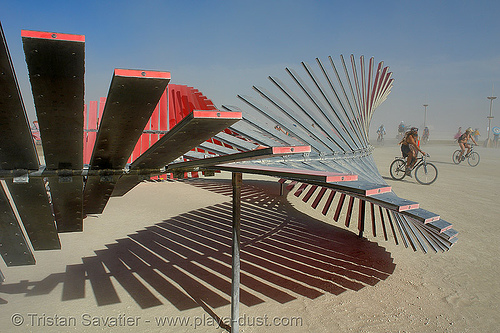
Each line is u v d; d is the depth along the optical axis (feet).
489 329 9.08
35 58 3.71
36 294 10.77
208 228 17.95
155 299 10.50
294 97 12.03
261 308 10.03
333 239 16.38
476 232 17.30
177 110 27.27
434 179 31.63
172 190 28.02
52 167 6.64
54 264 13.15
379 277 12.22
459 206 22.61
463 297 10.80
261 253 14.46
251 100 10.84
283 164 9.51
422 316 9.67
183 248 14.98
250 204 23.52
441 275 12.42
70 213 8.78
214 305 10.16
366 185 6.56
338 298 10.69
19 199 7.10
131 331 8.79
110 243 15.58
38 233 8.42
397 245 15.60
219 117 4.39
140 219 19.62
